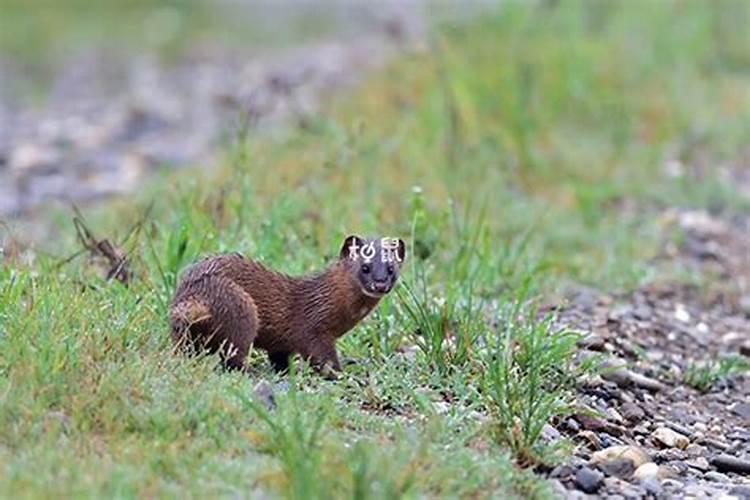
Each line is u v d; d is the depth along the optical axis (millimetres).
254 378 10398
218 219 14148
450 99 18859
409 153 18000
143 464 8625
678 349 13375
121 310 10805
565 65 21906
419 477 8789
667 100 22344
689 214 18281
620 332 13367
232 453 8945
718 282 15812
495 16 23000
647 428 11188
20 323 9984
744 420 11703
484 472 9086
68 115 27172
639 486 9742
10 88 30281
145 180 20234
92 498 8094
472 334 11414
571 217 17469
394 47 27359
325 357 10594
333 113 20875
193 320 10086
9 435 8805
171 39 36219
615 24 24938
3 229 15562
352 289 10484
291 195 15117
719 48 25359
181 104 27453
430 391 10539
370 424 9703
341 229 13680
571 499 9305
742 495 9719
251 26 38812
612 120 21094
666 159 20406
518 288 13594
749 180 20031
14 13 38219
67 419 9031
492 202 17031
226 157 18516
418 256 13734
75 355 9547
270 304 10469
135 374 9484
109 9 39750
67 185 20547
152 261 12594
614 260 15844
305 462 8430
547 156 19578
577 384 11445
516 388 10211
